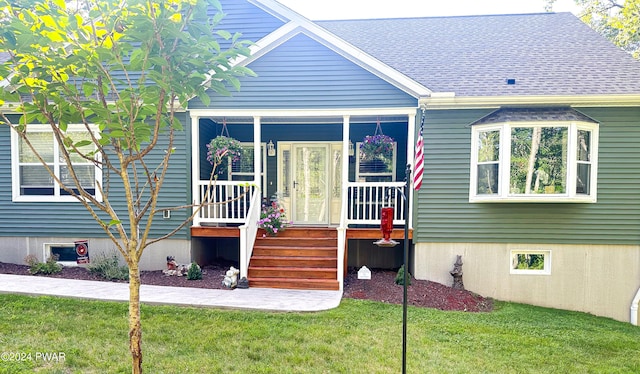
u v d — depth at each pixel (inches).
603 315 272.4
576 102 263.7
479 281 278.5
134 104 100.0
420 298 240.7
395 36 379.9
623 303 272.2
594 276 273.0
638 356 166.6
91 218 295.9
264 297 219.3
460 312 222.7
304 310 195.5
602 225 270.4
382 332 175.3
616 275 271.9
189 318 181.0
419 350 158.4
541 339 181.3
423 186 278.4
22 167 297.6
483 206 275.9
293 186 360.8
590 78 283.0
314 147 359.9
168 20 86.8
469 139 274.5
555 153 258.4
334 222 357.7
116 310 184.7
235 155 311.0
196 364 138.7
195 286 244.8
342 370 138.3
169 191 289.1
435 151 276.8
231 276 242.5
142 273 277.7
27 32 83.2
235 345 154.7
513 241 275.3
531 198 259.0
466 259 278.7
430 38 371.2
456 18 410.3
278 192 350.9
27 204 297.0
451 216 278.2
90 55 88.4
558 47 333.4
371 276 285.7
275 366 139.6
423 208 279.9
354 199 349.7
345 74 279.3
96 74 96.5
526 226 274.2
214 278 266.2
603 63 302.5
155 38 89.8
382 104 278.1
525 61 314.3
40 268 265.3
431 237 279.7
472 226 277.4
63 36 86.6
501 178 260.7
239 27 299.4
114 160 286.8
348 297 231.5
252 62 283.7
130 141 98.7
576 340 183.0
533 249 275.3
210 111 285.1
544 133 258.5
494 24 390.6
